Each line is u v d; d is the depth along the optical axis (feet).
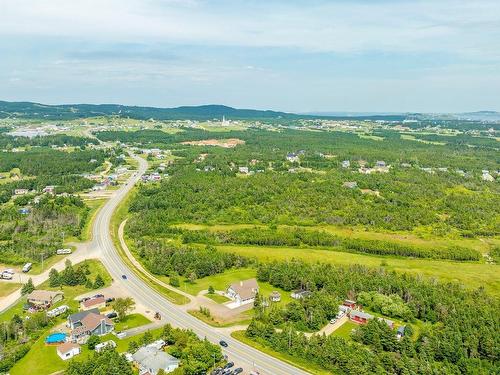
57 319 576.20
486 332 523.70
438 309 592.19
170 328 518.78
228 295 654.53
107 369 440.45
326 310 582.76
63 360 483.51
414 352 498.28
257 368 469.98
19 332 539.70
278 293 641.81
